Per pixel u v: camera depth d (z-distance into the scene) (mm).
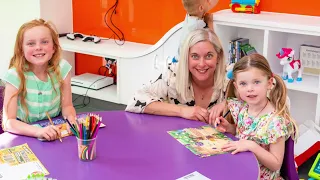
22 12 4453
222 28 3447
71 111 2230
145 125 2051
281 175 1956
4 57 4738
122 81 4078
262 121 1898
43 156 1728
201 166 1650
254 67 1840
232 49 3516
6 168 1622
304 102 3512
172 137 1915
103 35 4551
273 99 1921
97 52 4113
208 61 2111
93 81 4395
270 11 3564
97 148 1798
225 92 2184
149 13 4195
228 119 2096
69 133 1949
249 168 1644
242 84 1885
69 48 4273
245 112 1980
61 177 1559
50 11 4438
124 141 1869
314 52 3357
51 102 2178
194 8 3271
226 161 1697
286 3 3488
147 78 3922
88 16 4578
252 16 3379
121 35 4434
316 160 2834
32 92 2123
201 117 2119
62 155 1737
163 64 3777
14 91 2068
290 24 3088
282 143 1856
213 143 1862
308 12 3416
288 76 3254
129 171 1605
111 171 1605
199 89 2258
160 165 1654
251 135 1904
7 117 2035
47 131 1877
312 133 3090
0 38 4699
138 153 1756
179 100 2291
